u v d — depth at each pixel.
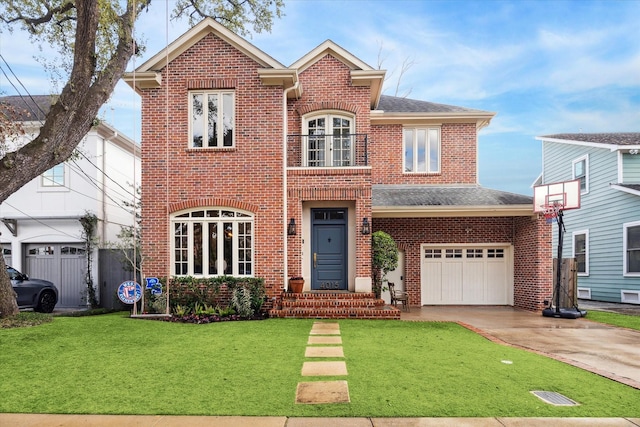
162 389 5.63
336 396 5.36
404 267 16.03
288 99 14.51
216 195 12.75
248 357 7.18
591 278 19.38
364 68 14.39
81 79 10.02
